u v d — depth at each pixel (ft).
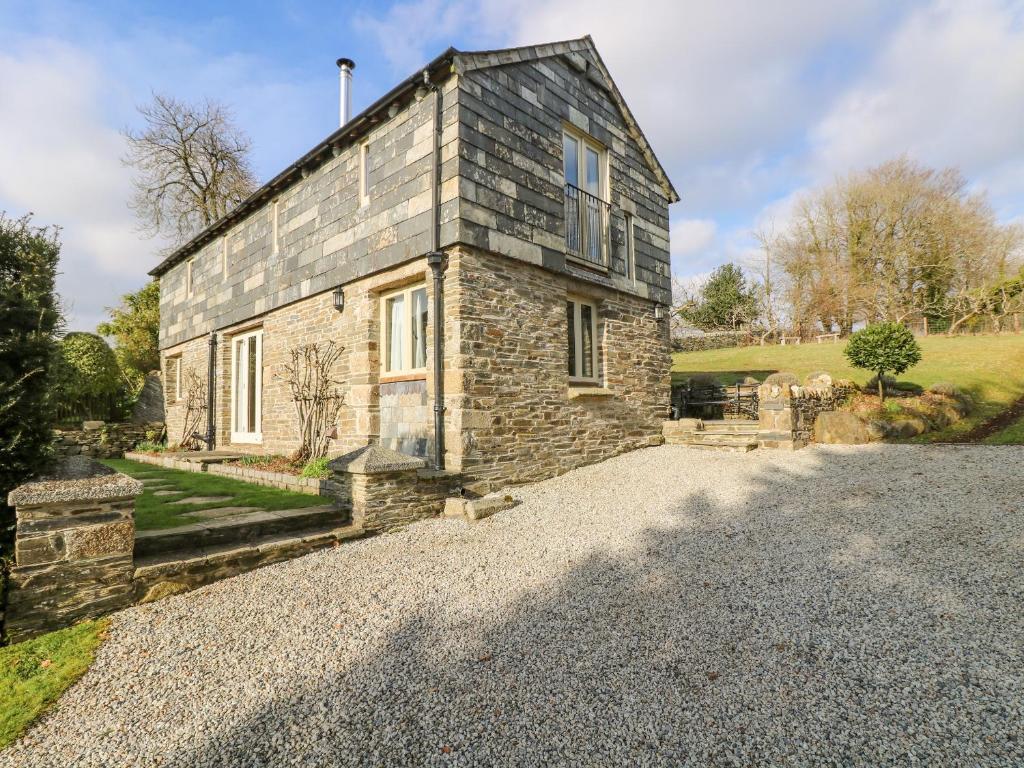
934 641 9.67
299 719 8.11
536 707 8.27
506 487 21.70
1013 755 6.88
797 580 12.55
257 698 8.64
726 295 100.37
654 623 10.88
